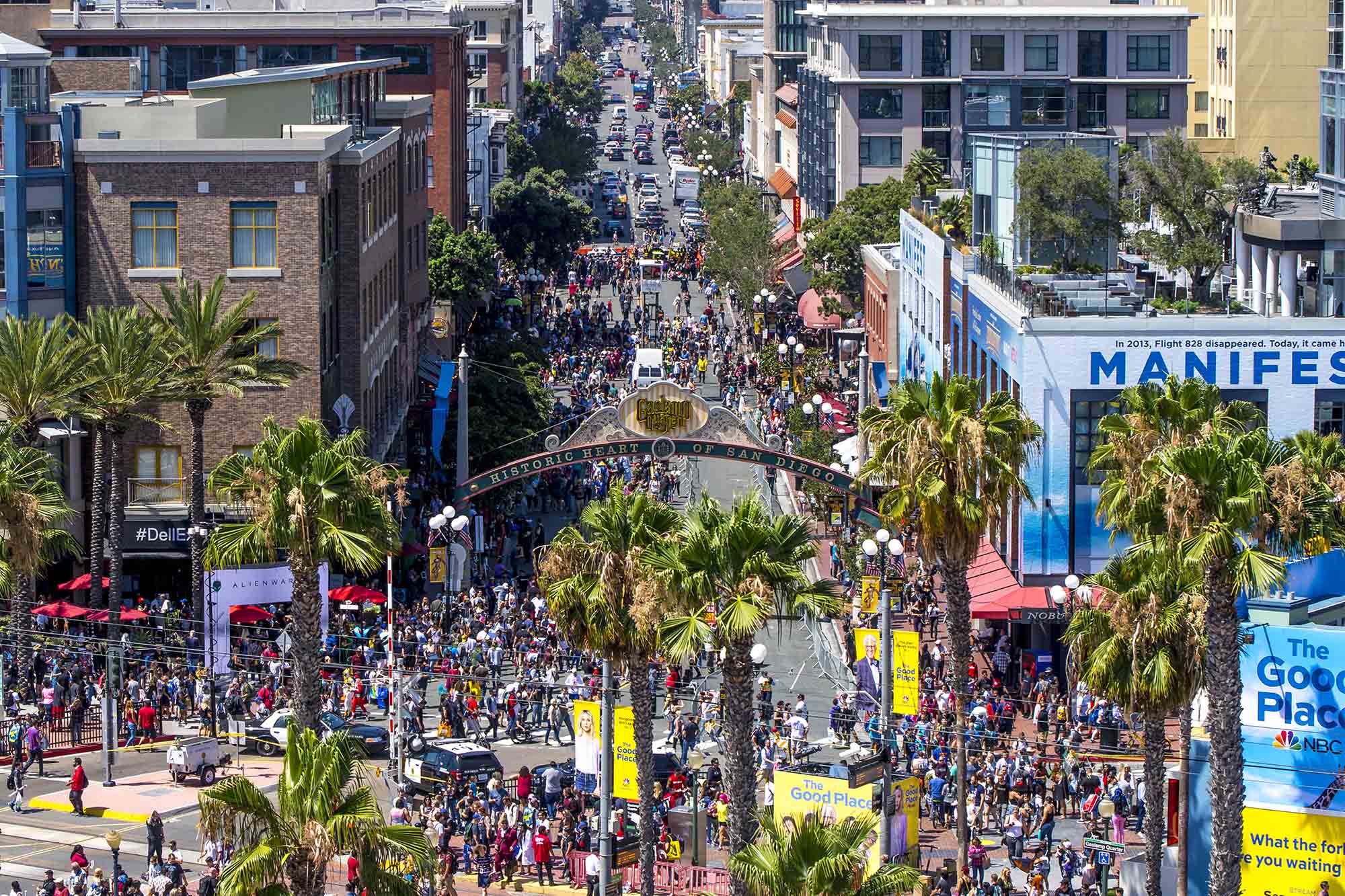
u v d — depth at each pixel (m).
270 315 158.50
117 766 126.75
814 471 151.62
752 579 90.19
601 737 104.06
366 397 178.25
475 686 135.12
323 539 103.94
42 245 156.38
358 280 171.88
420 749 121.56
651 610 90.75
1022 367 143.25
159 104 169.00
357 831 68.81
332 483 105.00
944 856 109.81
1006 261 187.38
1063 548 143.50
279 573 124.44
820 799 104.12
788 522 92.94
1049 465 143.00
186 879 103.81
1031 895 99.88
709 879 105.44
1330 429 143.38
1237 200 179.12
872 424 110.50
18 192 154.00
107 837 107.06
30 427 143.75
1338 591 103.94
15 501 129.75
